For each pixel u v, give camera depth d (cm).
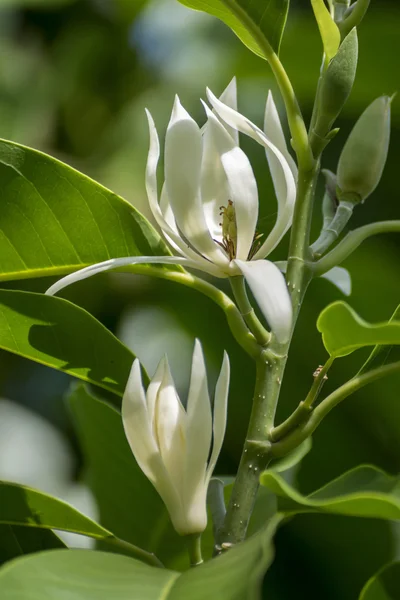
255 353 58
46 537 61
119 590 52
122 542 59
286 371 72
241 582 51
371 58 74
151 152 58
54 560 53
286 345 58
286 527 68
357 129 61
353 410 71
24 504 59
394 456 71
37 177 60
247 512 57
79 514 59
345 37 59
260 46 59
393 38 73
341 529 67
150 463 57
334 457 71
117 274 76
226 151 57
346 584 67
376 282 74
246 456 58
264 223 66
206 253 58
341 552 67
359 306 74
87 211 60
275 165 58
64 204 60
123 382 61
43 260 61
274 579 68
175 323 76
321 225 76
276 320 54
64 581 52
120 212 60
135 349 76
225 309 59
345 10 60
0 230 60
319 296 72
